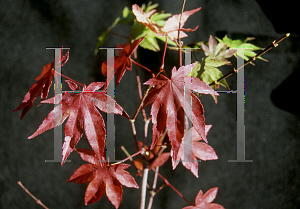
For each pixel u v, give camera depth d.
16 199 0.99
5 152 1.00
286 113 1.02
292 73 1.02
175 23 0.72
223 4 1.02
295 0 1.00
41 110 1.00
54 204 0.98
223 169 0.99
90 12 1.01
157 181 0.98
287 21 1.01
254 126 0.99
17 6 1.04
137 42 0.69
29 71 1.01
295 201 1.01
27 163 0.99
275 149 1.01
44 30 1.01
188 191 0.98
